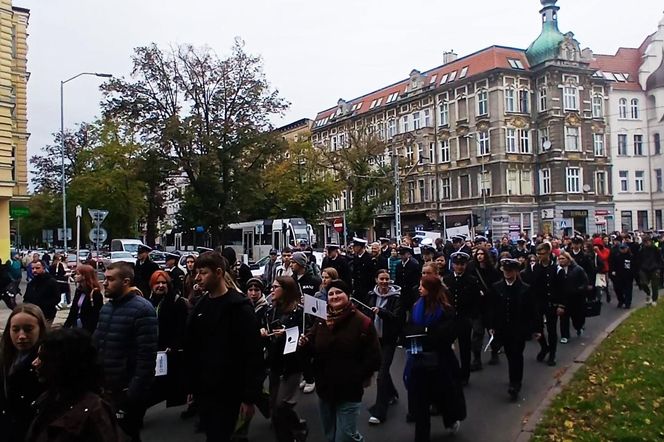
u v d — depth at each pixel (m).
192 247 51.94
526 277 11.09
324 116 81.94
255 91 37.91
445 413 6.66
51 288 10.27
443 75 61.75
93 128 49.25
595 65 62.88
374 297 8.12
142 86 36.66
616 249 18.33
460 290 9.47
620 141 62.03
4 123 28.45
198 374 4.85
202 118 36.88
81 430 3.02
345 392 5.38
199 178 36.69
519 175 55.09
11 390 4.32
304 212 53.50
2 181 28.36
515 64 56.16
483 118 55.84
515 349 8.56
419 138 62.72
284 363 6.47
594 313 13.73
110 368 5.42
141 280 12.06
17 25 38.53
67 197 47.75
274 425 6.45
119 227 48.91
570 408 7.50
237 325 4.84
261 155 38.62
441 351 6.53
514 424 7.33
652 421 6.62
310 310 5.68
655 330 12.95
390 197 53.97
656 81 62.34
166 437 7.20
